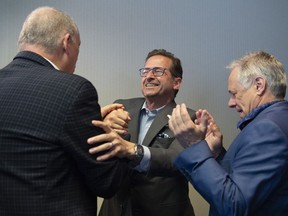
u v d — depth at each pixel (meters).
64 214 0.83
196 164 0.90
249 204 0.80
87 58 2.00
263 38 2.08
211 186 0.85
